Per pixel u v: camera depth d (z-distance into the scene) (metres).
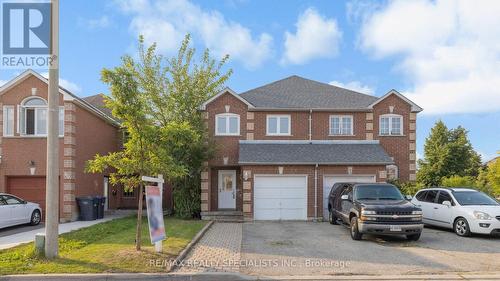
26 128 20.30
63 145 19.80
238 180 24.22
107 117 23.62
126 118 10.62
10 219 16.70
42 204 20.20
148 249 11.23
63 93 19.86
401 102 24.05
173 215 23.38
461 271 9.77
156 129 10.95
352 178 21.58
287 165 21.38
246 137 23.31
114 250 11.09
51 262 9.86
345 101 24.56
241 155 21.80
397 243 13.48
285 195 21.42
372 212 13.48
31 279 8.70
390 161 21.47
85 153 21.58
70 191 19.64
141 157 11.06
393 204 13.85
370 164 21.44
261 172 21.34
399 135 23.88
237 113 23.44
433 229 17.14
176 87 24.66
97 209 20.59
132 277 8.86
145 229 16.02
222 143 23.23
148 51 24.62
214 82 25.39
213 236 14.85
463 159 44.16
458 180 24.86
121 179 11.32
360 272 9.61
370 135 23.70
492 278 9.16
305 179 21.52
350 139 23.72
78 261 9.93
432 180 38.75
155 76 24.64
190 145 20.62
